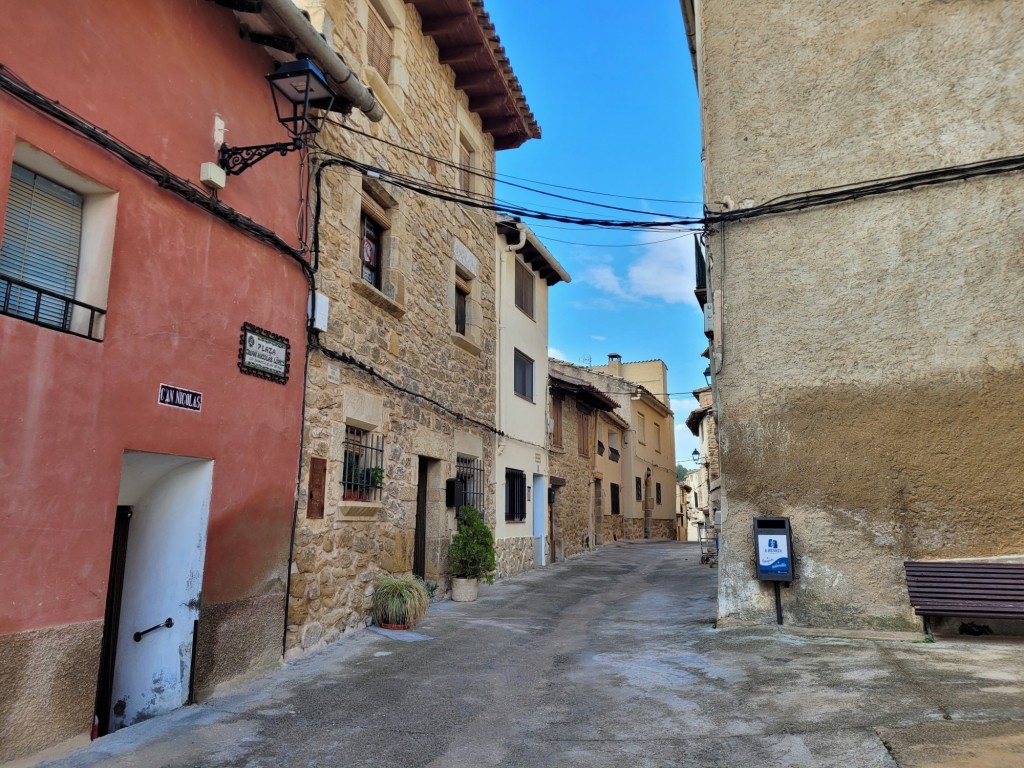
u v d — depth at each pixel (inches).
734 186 279.4
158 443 171.8
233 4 199.9
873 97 265.9
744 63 285.3
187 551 186.7
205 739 156.6
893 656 201.3
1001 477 232.2
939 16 262.1
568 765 137.3
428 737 157.6
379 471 288.8
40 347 141.7
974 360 240.7
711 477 776.3
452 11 357.1
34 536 139.2
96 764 140.4
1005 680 169.3
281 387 225.0
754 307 270.1
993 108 250.8
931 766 120.4
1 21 136.3
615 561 654.5
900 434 245.0
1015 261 240.7
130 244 165.6
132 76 169.6
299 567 233.0
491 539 382.6
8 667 133.0
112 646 187.5
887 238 256.8
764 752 136.4
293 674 212.7
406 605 279.3
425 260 356.8
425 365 352.8
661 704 172.6
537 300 601.0
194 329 185.8
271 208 224.1
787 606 250.8
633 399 1053.8
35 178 152.6
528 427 557.3
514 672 217.3
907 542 239.8
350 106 246.7
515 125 457.4
